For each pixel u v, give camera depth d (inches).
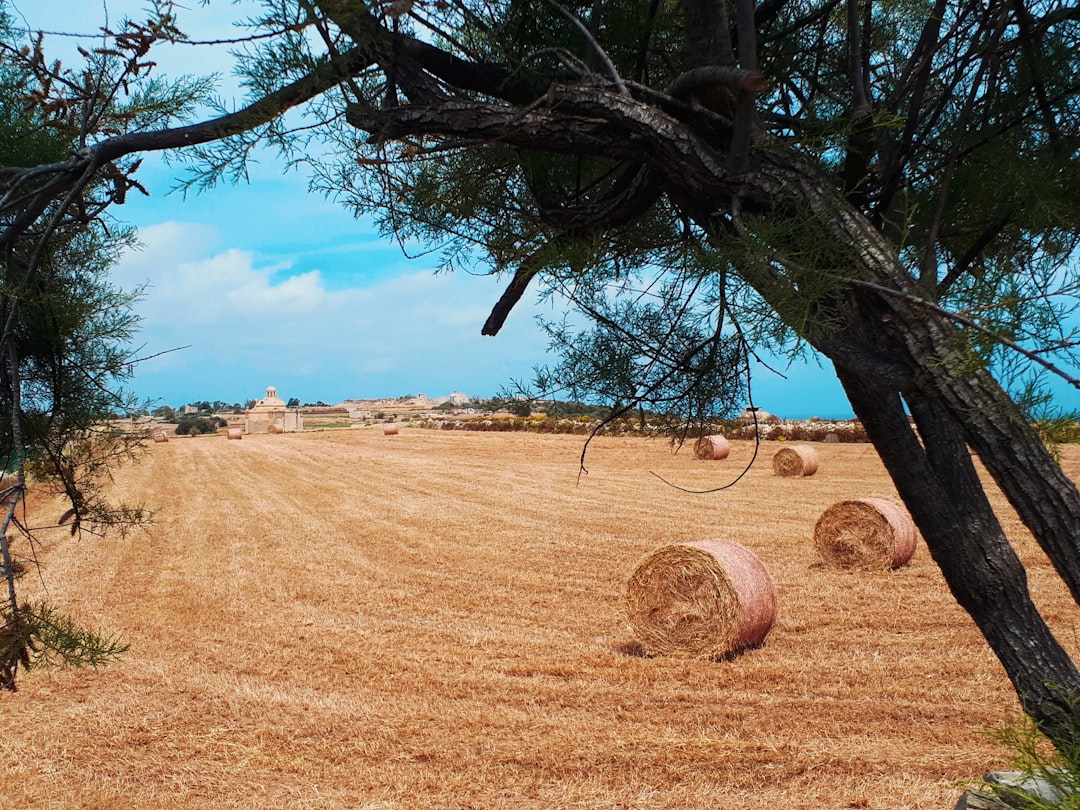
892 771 186.9
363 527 631.2
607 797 182.9
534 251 91.0
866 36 82.2
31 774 203.3
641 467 1031.0
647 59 90.7
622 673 273.0
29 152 79.2
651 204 82.9
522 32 82.2
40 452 82.6
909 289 64.8
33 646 57.9
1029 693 76.7
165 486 975.6
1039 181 76.0
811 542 506.0
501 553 504.1
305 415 3695.9
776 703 238.2
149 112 75.9
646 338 101.1
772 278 64.6
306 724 233.6
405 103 78.6
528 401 105.4
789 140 67.4
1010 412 61.2
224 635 335.6
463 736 221.0
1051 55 77.6
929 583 387.9
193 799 188.5
